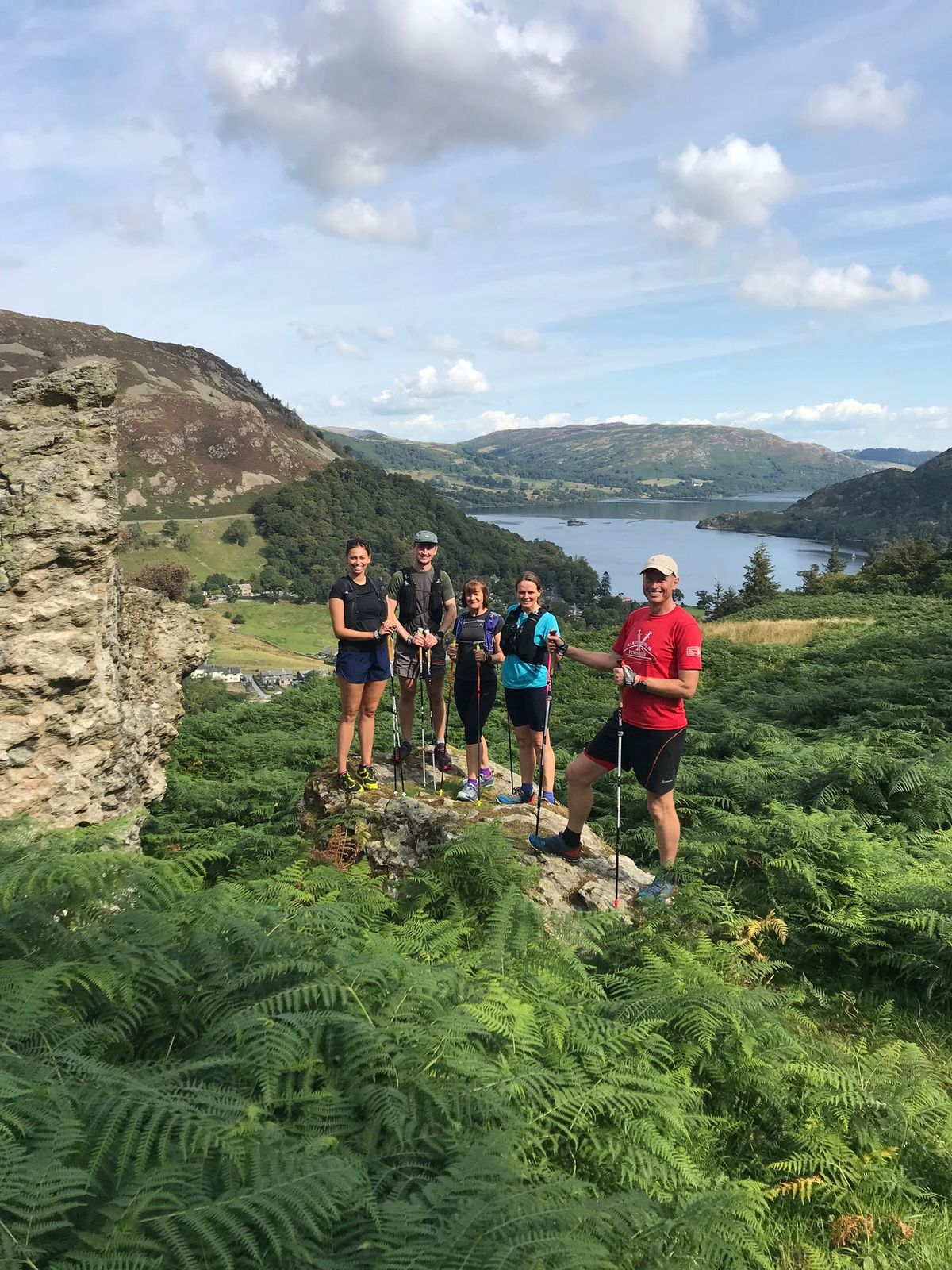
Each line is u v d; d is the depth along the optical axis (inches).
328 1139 88.6
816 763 334.0
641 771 222.2
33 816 236.8
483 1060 116.2
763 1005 164.2
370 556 271.7
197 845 330.3
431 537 298.4
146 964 117.8
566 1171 109.8
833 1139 135.3
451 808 264.1
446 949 169.5
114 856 141.6
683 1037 149.4
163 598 334.0
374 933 170.2
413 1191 88.6
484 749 297.1
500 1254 73.5
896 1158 135.2
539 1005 142.6
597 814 361.1
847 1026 187.2
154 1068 101.7
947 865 242.2
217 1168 81.4
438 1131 97.7
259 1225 73.4
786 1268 114.9
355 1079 102.9
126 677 292.4
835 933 206.4
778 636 1035.3
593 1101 116.8
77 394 243.8
